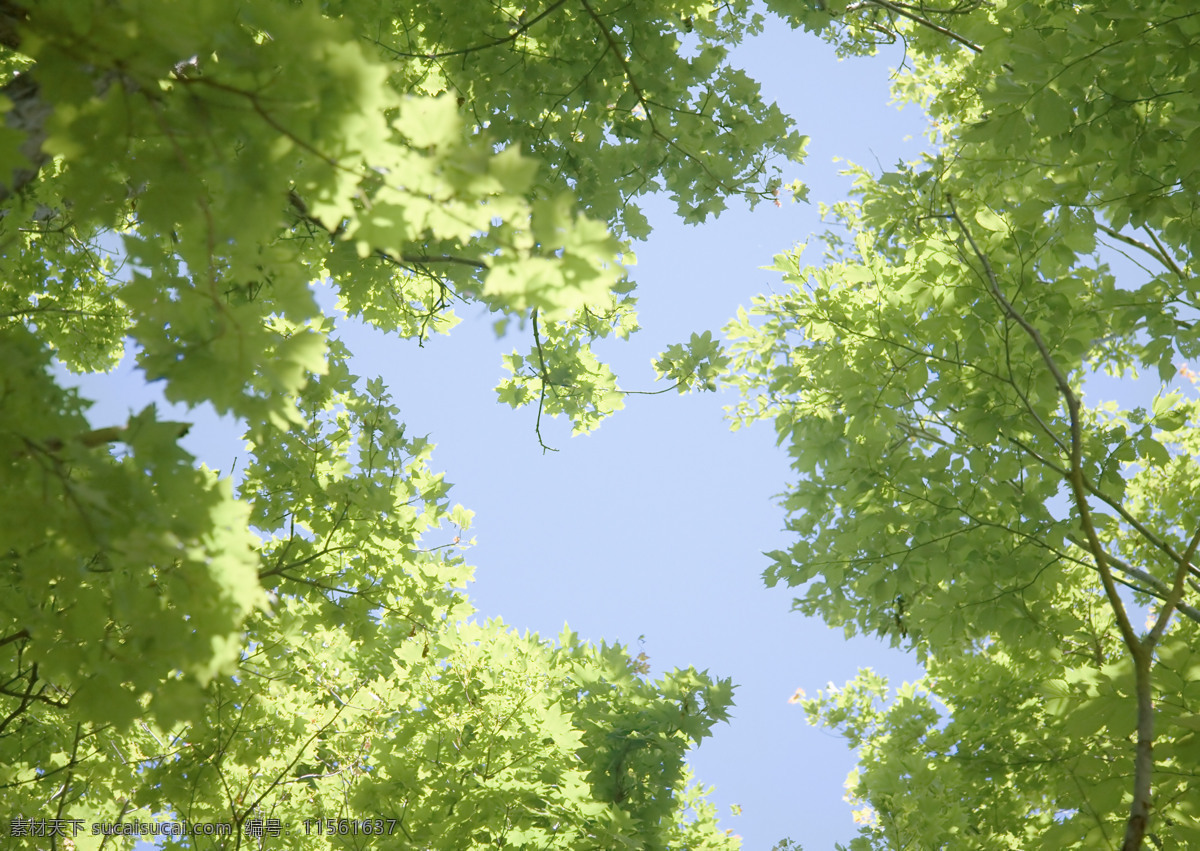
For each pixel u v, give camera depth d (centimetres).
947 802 706
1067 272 504
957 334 539
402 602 489
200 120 163
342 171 165
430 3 460
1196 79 388
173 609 187
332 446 471
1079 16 379
